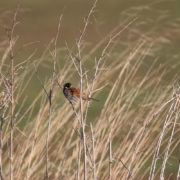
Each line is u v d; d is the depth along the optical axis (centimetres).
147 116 1295
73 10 5034
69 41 3659
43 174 1304
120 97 1316
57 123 1324
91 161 1042
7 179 1248
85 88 1352
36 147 1272
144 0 4962
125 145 1261
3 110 1089
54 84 1344
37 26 4300
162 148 1733
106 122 1271
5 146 1409
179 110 1087
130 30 1534
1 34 2520
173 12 4150
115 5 4797
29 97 2392
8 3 4741
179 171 1077
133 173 1234
